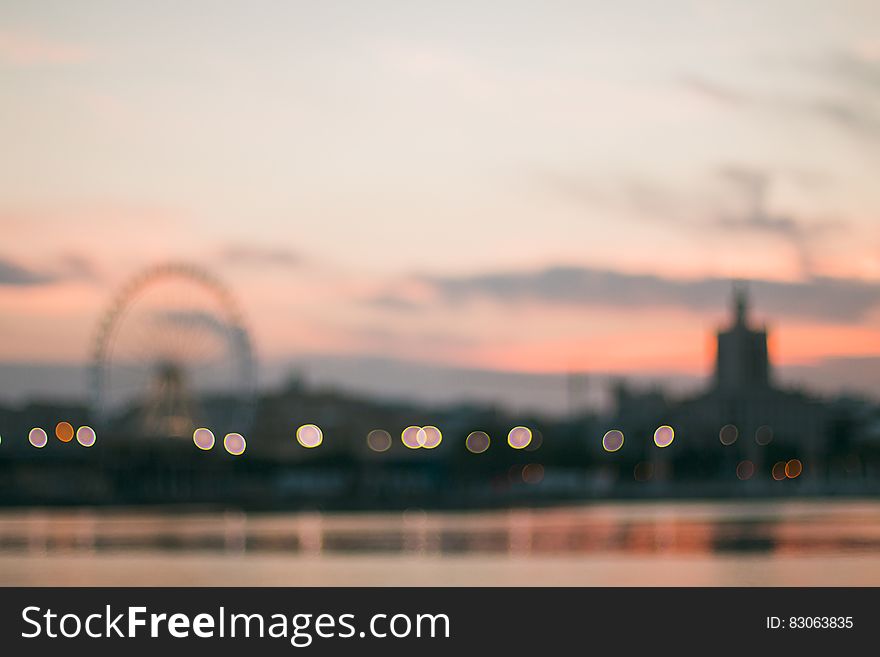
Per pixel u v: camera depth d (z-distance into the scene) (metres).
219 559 141.50
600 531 192.62
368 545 163.88
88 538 181.25
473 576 120.38
